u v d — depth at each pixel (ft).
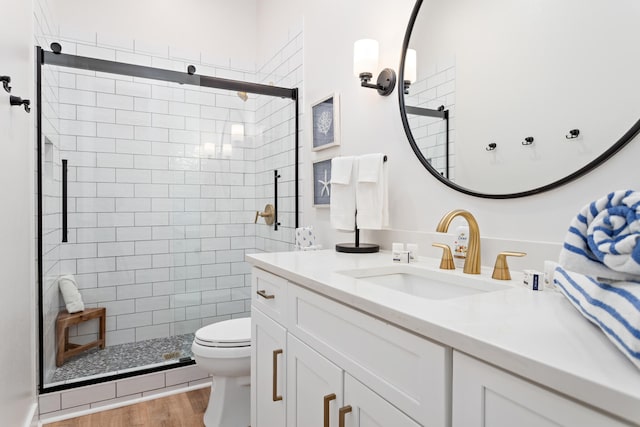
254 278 4.95
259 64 10.57
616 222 1.73
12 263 4.80
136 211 9.23
